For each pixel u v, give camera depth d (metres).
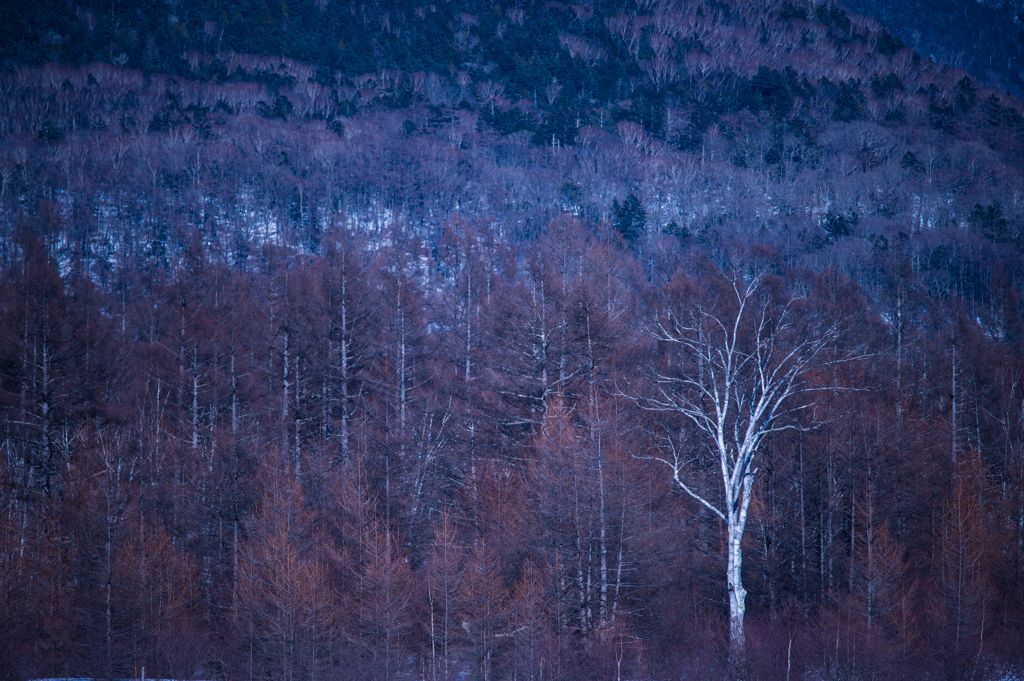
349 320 60.84
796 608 45.25
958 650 39.97
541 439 45.03
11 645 40.03
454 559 42.56
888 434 48.88
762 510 47.25
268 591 41.50
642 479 43.25
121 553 43.50
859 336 66.12
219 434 51.88
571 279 61.09
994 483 54.00
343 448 53.81
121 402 56.00
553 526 41.88
